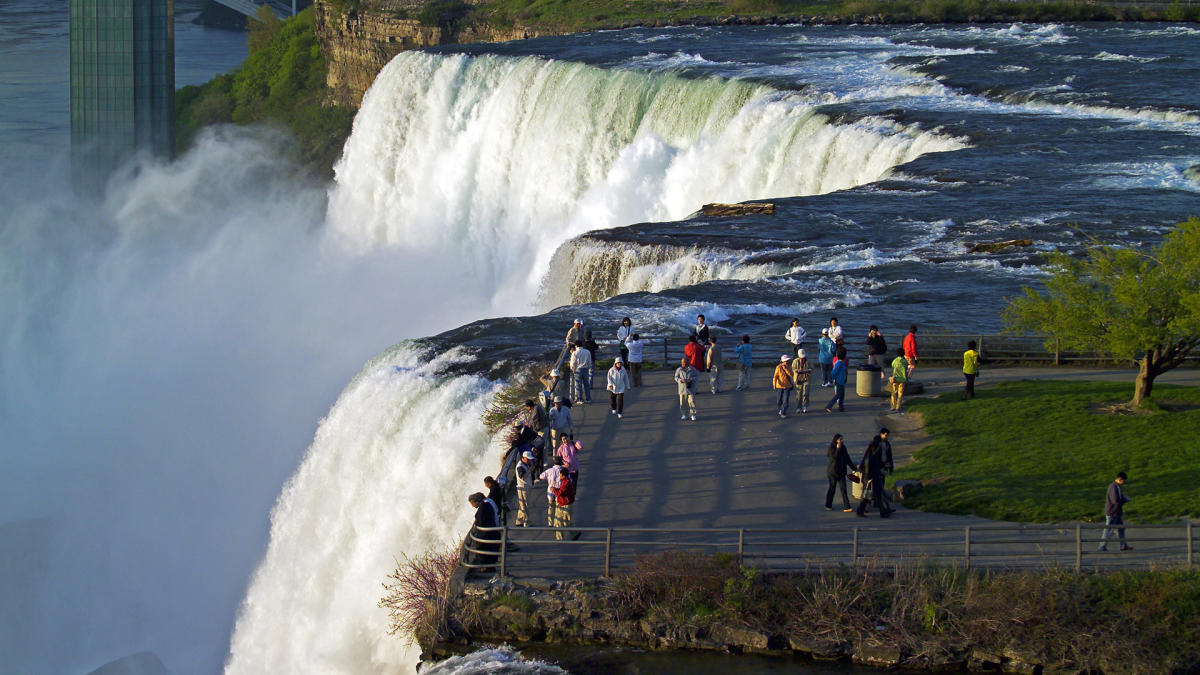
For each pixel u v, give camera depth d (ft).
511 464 107.34
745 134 258.98
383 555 127.34
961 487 102.94
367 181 365.61
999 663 82.69
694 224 194.90
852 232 185.37
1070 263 124.47
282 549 144.87
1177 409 117.70
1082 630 82.33
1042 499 99.71
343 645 122.62
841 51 331.16
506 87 325.42
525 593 89.66
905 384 126.41
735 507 101.60
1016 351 137.59
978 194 200.03
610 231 193.36
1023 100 263.08
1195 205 189.57
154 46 522.47
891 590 86.07
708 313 152.66
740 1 429.79
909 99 262.47
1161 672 80.07
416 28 494.18
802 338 127.95
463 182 334.65
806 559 88.74
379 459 137.39
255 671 143.23
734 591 86.84
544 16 462.60
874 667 83.82
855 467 99.81
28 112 629.10
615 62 312.09
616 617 87.81
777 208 200.95
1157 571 84.53
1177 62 296.51
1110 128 240.12
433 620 90.22
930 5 406.00
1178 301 113.39
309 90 567.18
